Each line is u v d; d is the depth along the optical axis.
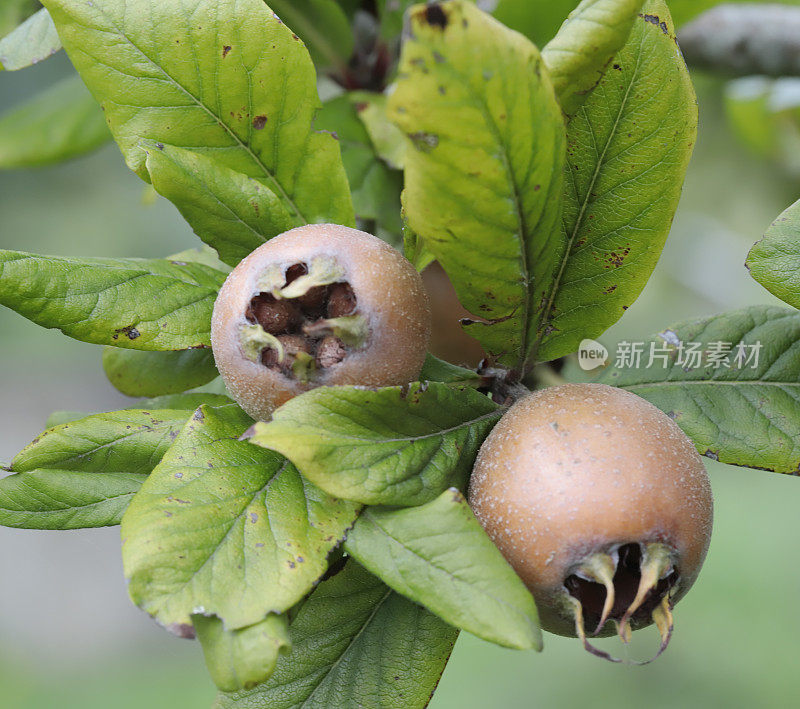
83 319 0.44
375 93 0.53
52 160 0.65
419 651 0.45
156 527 0.42
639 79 0.44
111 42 0.44
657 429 0.43
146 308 0.45
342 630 0.45
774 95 0.75
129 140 0.45
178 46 0.44
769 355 0.46
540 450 0.42
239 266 0.43
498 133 0.41
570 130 0.44
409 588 0.41
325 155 0.45
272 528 0.42
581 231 0.45
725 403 0.46
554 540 0.42
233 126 0.45
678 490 0.42
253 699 0.45
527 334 0.45
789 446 0.45
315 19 0.53
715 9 0.63
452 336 0.51
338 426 0.42
